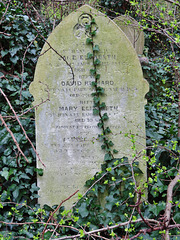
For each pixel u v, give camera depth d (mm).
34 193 3074
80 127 3146
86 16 3070
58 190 3113
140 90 3146
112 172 3027
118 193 2967
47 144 3115
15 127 3389
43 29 4953
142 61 5070
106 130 3125
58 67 3098
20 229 2781
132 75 3139
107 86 3148
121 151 3160
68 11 5586
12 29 4109
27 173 3268
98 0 6234
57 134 3123
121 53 3121
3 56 4125
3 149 3230
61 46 3088
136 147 3152
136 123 3162
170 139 3682
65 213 1990
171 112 4773
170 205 2168
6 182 3066
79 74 3127
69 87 3125
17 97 3922
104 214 2756
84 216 2693
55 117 3119
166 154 3230
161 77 5324
